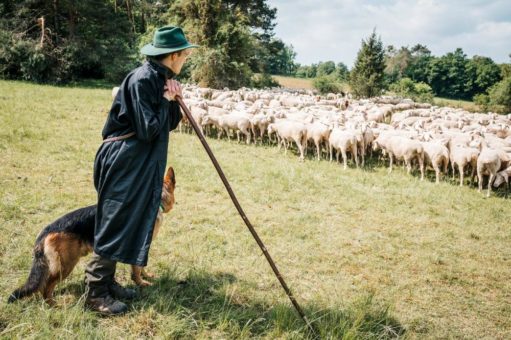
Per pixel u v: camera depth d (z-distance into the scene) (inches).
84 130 428.5
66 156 318.7
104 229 118.6
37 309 121.0
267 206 262.5
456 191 356.5
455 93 3572.8
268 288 159.5
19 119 434.3
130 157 117.0
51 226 124.7
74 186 256.4
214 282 157.2
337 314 138.6
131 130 118.2
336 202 286.0
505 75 2316.7
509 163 386.3
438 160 387.9
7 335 111.0
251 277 165.8
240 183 307.1
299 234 217.6
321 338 126.2
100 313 127.6
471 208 307.9
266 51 1868.8
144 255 119.2
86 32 1309.1
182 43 119.6
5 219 193.6
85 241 127.3
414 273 189.3
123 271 157.2
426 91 2273.6
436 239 233.6
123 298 137.5
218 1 1363.2
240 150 448.5
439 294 171.9
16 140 344.2
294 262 186.2
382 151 495.2
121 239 118.5
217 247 192.1
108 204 117.9
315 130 430.3
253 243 200.1
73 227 125.3
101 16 1284.4
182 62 124.9
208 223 221.9
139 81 112.6
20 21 1133.1
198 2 1342.3
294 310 141.3
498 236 247.4
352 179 360.8
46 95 714.2
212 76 1343.5
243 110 583.2
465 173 445.4
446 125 637.9
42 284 122.0
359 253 205.5
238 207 126.7
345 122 548.4
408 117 735.1
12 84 903.1
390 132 459.2
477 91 3533.5
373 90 1663.4
